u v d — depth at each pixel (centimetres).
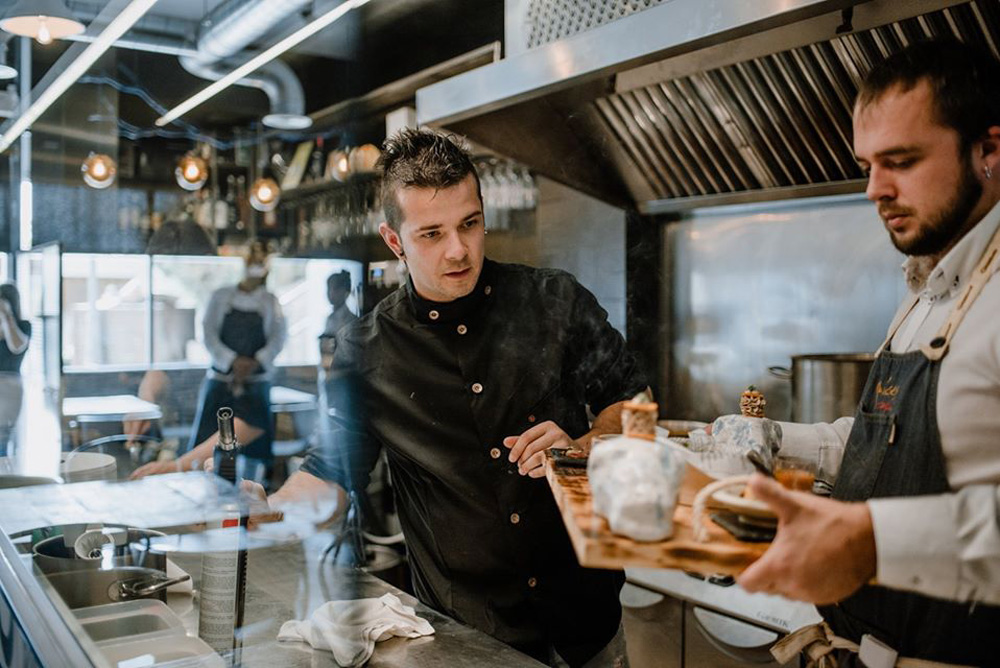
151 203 203
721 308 298
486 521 178
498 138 251
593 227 314
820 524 87
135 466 153
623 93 244
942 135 107
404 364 182
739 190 264
